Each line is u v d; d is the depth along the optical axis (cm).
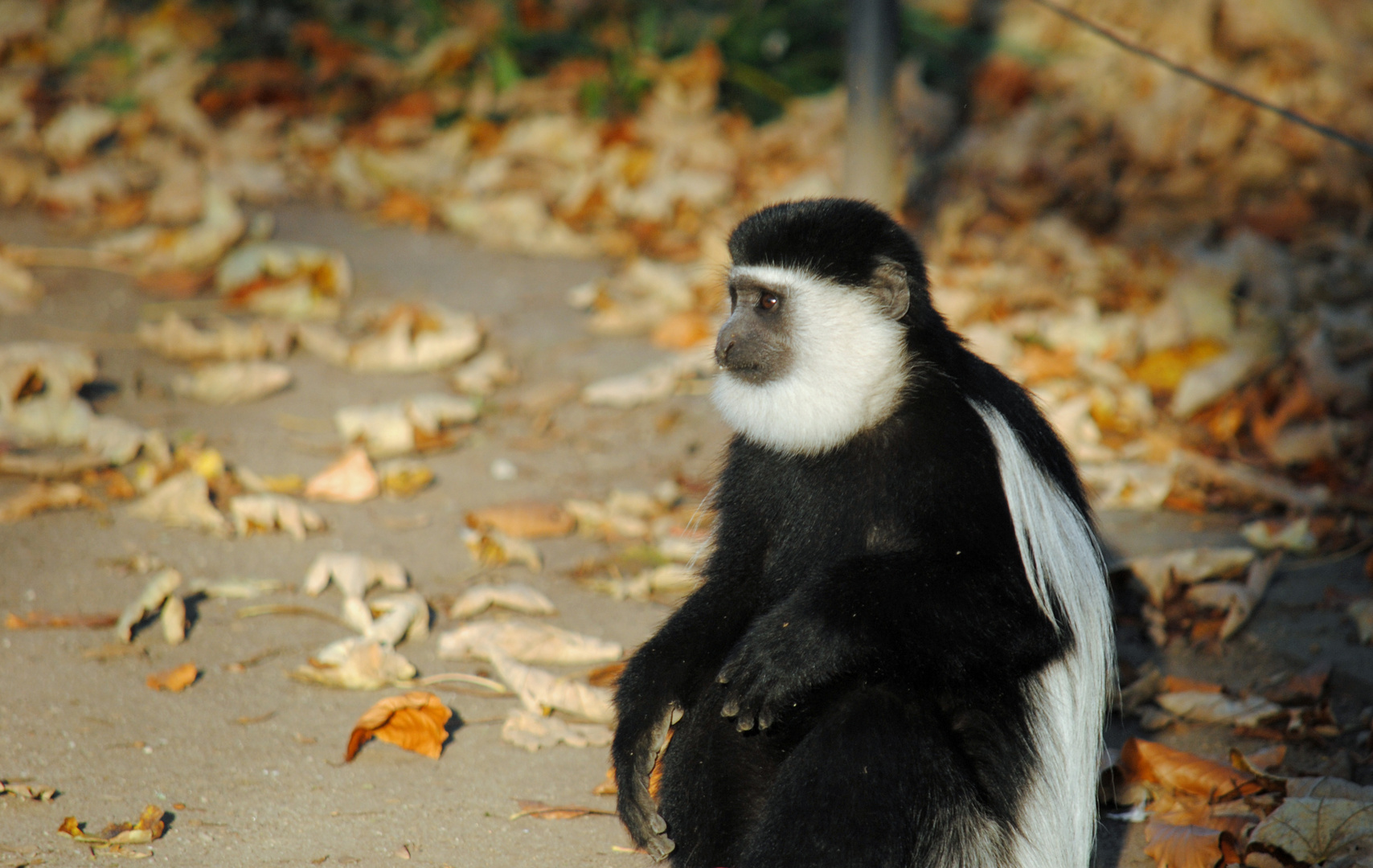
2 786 605
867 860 495
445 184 1537
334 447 1020
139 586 814
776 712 525
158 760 648
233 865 568
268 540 889
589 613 827
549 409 1113
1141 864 606
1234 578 866
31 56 1697
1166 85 1628
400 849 589
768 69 1772
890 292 589
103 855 566
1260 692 747
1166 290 1294
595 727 707
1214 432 1077
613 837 610
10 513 873
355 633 784
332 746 673
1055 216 1412
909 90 1680
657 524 938
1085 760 551
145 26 1764
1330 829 586
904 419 575
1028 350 1154
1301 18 1677
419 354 1167
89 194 1409
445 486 986
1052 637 534
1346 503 958
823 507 596
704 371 1170
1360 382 1093
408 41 1784
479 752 679
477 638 771
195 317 1203
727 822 570
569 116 1628
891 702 517
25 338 1125
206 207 1373
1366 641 785
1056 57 1761
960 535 541
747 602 619
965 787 513
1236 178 1514
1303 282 1266
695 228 1460
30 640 744
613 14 1784
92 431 973
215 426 1034
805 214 606
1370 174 1501
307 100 1695
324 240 1398
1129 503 981
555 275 1377
